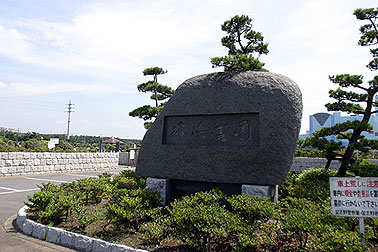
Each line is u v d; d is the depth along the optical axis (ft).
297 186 22.80
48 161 48.39
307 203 16.84
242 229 12.52
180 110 22.30
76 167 53.88
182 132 22.36
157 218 15.10
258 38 30.89
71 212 18.97
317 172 28.84
